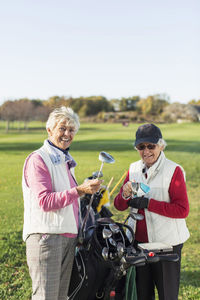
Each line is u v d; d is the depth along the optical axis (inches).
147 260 85.9
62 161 92.7
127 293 97.5
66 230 88.4
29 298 132.9
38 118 3506.4
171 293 97.8
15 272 155.6
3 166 546.6
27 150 845.8
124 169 465.7
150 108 3553.2
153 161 102.2
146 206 98.1
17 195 331.0
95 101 3855.8
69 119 92.8
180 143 894.4
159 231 100.0
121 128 1951.3
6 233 209.8
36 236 87.6
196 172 453.1
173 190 99.7
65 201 83.5
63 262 91.1
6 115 3213.6
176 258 89.0
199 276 157.3
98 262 92.0
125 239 94.0
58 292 91.7
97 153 705.0
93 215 105.6
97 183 84.0
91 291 94.0
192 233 219.5
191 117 3088.1
